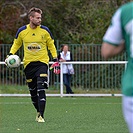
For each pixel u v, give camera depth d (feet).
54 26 206.59
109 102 133.90
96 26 197.36
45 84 84.79
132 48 38.63
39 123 83.61
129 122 38.09
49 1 209.46
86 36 196.44
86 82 158.10
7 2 206.49
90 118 92.43
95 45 159.43
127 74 39.22
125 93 38.50
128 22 38.68
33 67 85.35
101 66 157.07
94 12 200.23
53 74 154.30
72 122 85.35
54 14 211.20
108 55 39.22
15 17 205.77
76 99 143.23
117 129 75.77
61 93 147.33
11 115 98.02
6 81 158.81
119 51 39.58
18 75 158.20
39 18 84.17
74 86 158.20
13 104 125.90
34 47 84.99
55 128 76.74
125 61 149.69
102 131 73.15
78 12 204.03
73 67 157.79
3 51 158.10
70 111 107.65
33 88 87.04
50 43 86.22
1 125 80.84
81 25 201.98
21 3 207.10
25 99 142.41
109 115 98.48
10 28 204.64
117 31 38.86
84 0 206.69
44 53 85.61
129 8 38.86
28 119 90.43
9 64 87.51
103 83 157.28
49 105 123.65
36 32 84.89
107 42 38.96
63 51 150.61
